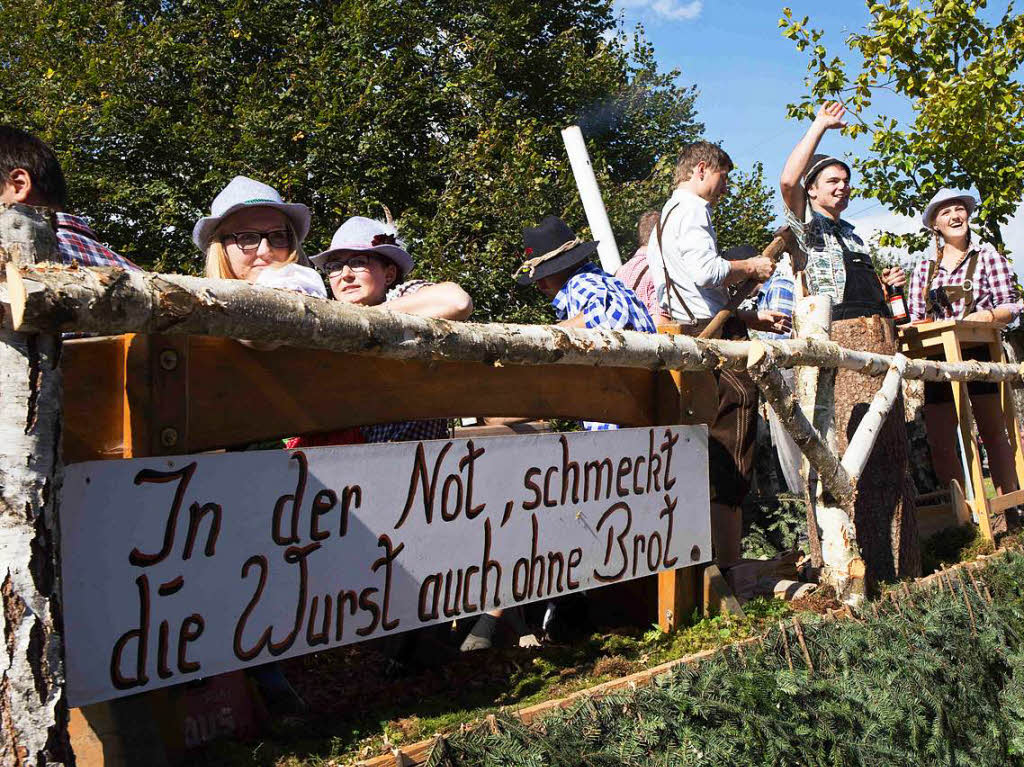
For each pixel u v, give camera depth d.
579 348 2.78
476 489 2.59
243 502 2.08
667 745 2.42
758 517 5.88
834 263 4.75
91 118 9.91
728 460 3.85
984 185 9.62
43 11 10.61
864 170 9.95
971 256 6.16
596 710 2.42
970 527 5.19
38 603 1.49
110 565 1.87
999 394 5.85
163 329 1.72
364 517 2.32
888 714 2.89
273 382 2.18
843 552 3.71
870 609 3.48
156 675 1.93
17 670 1.47
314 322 2.00
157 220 9.94
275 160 10.03
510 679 2.73
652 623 3.35
